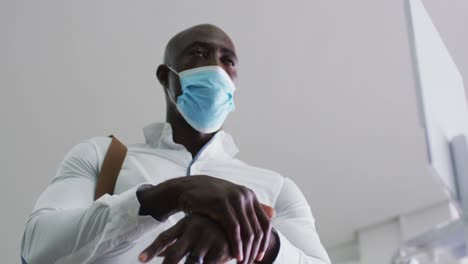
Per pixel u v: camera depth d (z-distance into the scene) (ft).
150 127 5.43
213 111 5.41
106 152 4.92
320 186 13.73
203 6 10.34
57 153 12.89
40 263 3.89
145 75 11.35
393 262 3.60
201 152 5.21
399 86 11.39
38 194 13.74
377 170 13.30
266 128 12.36
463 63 10.73
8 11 10.55
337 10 10.28
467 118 4.01
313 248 4.72
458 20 10.39
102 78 11.45
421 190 13.75
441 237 3.37
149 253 3.19
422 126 3.34
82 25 10.68
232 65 5.81
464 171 3.44
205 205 3.31
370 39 10.66
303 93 11.60
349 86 11.46
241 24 10.54
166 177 4.88
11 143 12.69
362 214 14.56
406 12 3.67
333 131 12.41
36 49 11.05
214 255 3.23
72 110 12.04
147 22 10.58
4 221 14.28
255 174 5.25
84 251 3.81
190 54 5.70
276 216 5.02
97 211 3.79
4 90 11.69
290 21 10.47
